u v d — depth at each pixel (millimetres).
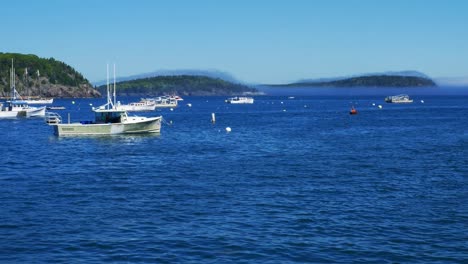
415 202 33969
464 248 24844
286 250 24453
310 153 60062
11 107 134125
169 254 23906
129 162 52531
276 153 60281
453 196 35750
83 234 26750
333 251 24359
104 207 32469
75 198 35000
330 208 32281
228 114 164625
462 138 78000
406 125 107688
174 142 73000
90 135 78750
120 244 25219
